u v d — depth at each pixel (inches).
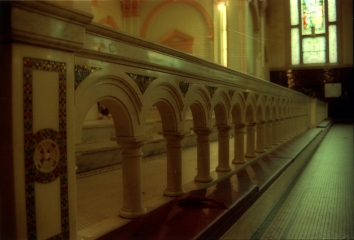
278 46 884.0
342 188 213.6
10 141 70.9
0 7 68.5
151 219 105.8
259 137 264.5
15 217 71.8
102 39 94.7
